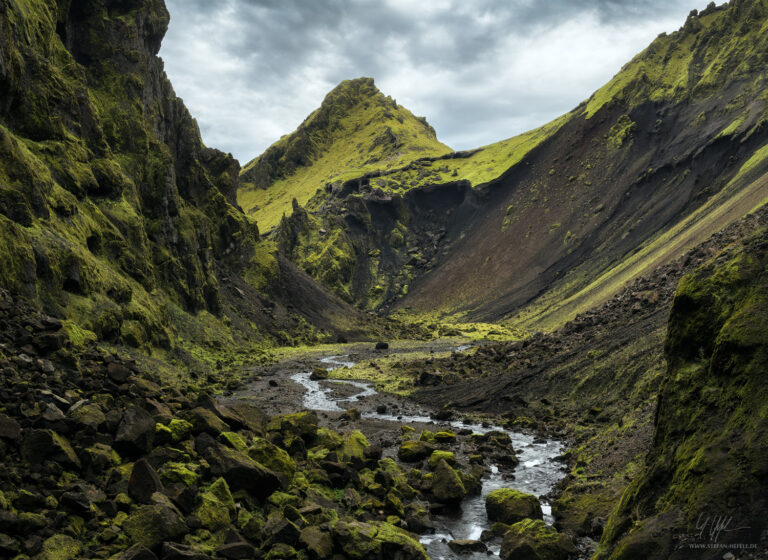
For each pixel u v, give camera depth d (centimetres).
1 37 5066
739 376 1320
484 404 4528
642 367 3619
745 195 9538
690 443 1346
